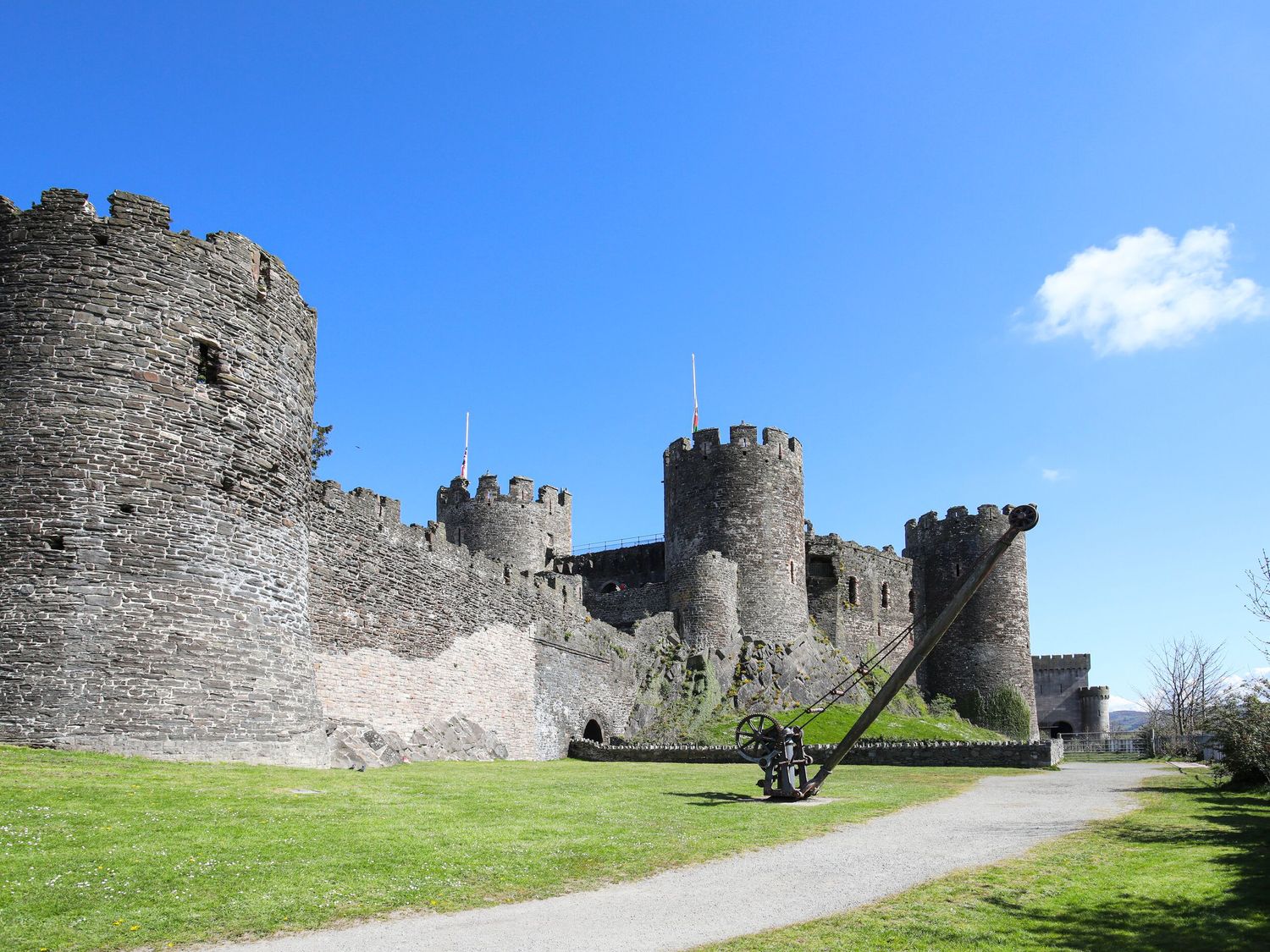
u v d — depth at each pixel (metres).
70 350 22.75
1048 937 11.87
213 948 11.56
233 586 23.83
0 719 20.67
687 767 38.19
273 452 25.77
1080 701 99.31
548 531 76.69
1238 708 28.95
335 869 14.46
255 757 23.22
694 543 64.38
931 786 29.42
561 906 13.39
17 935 11.55
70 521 21.91
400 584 36.81
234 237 25.73
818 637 66.88
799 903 13.53
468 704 40.75
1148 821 21.00
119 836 15.17
